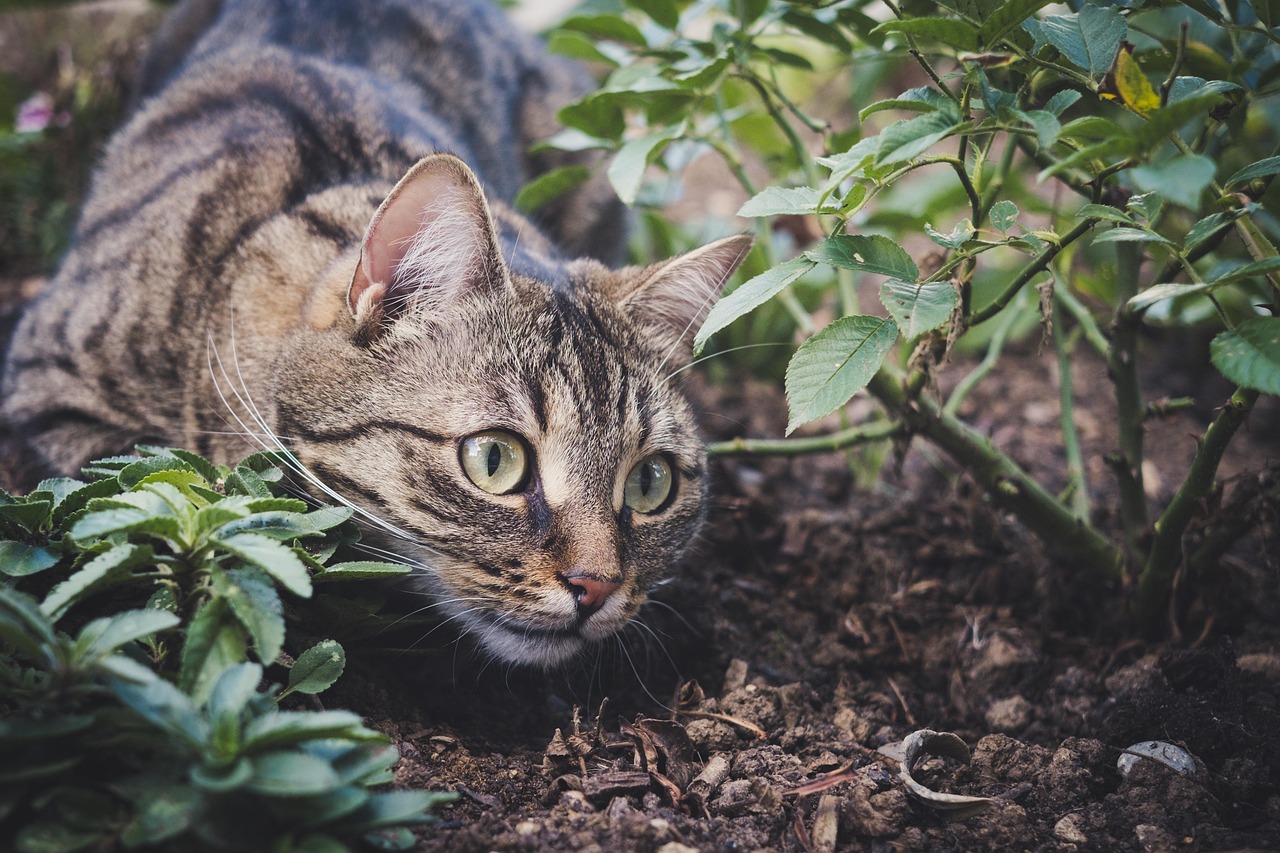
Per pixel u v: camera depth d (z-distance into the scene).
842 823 0.38
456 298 0.42
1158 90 0.38
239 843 0.33
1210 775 0.40
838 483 0.54
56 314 0.47
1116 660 0.45
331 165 0.47
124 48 0.67
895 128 0.35
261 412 0.43
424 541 0.41
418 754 0.38
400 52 0.57
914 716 0.44
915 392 0.44
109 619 0.34
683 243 0.63
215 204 0.46
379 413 0.41
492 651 0.42
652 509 0.43
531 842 0.36
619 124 0.48
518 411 0.41
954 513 0.51
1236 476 0.44
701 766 0.40
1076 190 0.43
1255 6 0.39
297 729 0.33
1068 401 0.48
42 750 0.33
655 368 0.44
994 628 0.46
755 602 0.47
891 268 0.37
